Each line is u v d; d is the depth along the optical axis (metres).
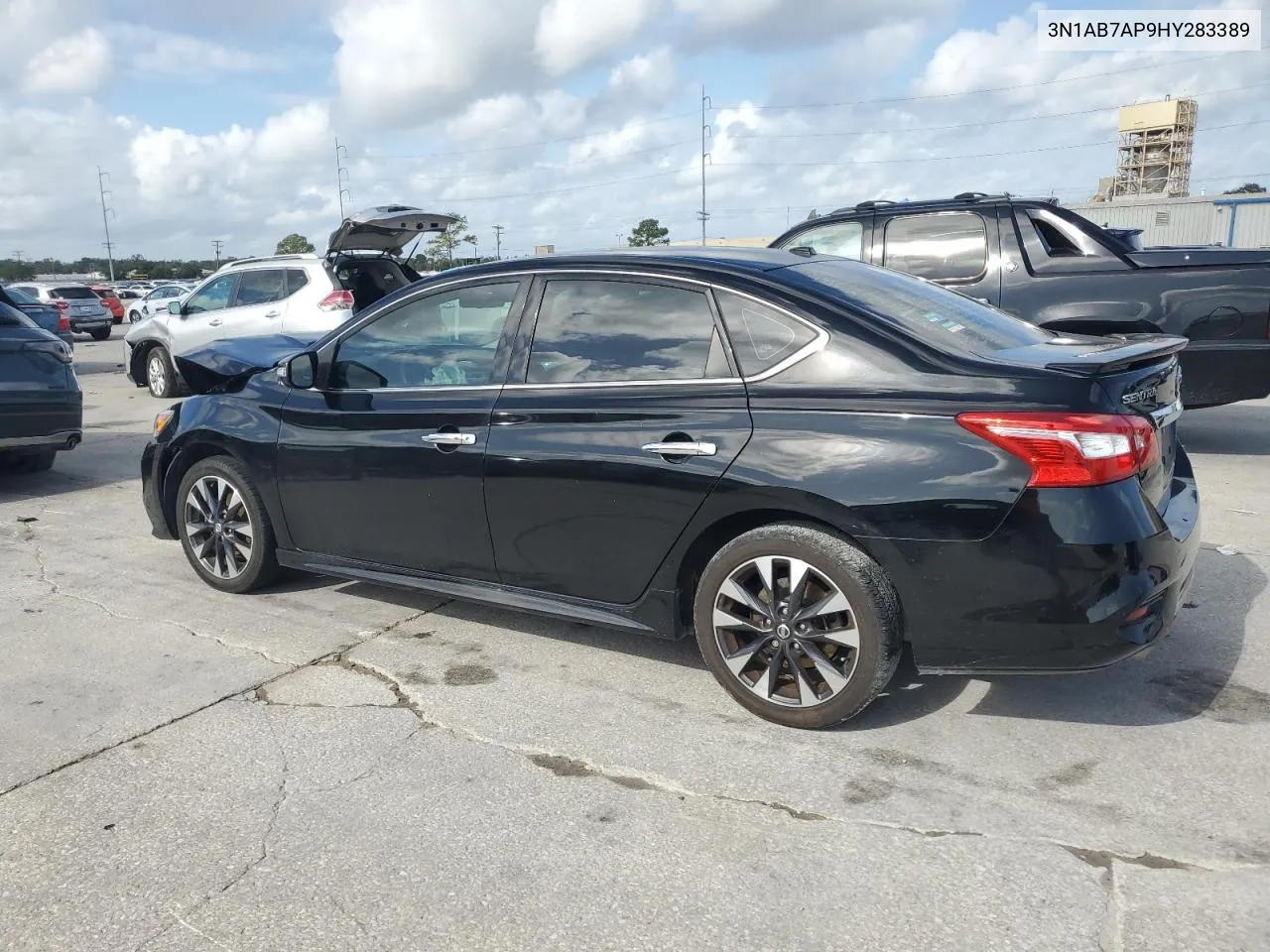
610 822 2.90
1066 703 3.56
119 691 3.87
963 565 3.06
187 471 5.14
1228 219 35.00
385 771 3.22
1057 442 2.96
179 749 3.40
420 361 4.23
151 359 13.56
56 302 22.08
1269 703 3.51
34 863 2.77
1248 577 4.79
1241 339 6.83
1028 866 2.63
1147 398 3.30
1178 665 3.83
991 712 3.51
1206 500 6.28
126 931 2.48
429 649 4.24
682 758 3.26
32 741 3.47
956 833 2.79
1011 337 3.63
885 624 3.20
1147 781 3.03
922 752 3.25
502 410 3.88
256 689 3.87
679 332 3.61
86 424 11.19
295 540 4.68
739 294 3.52
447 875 2.67
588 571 3.76
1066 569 2.97
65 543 6.06
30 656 4.24
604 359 3.74
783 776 3.12
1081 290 7.15
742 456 3.33
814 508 3.22
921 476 3.08
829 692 3.33
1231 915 2.41
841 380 3.29
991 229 7.45
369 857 2.76
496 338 4.02
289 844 2.83
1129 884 2.54
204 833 2.89
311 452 4.46
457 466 3.97
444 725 3.54
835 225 8.13
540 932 2.44
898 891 2.55
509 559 3.95
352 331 4.47
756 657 3.48
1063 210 7.30
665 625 3.65
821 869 2.65
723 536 3.54
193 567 5.11
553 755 3.30
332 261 11.66
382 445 4.21
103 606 4.87
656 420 3.53
